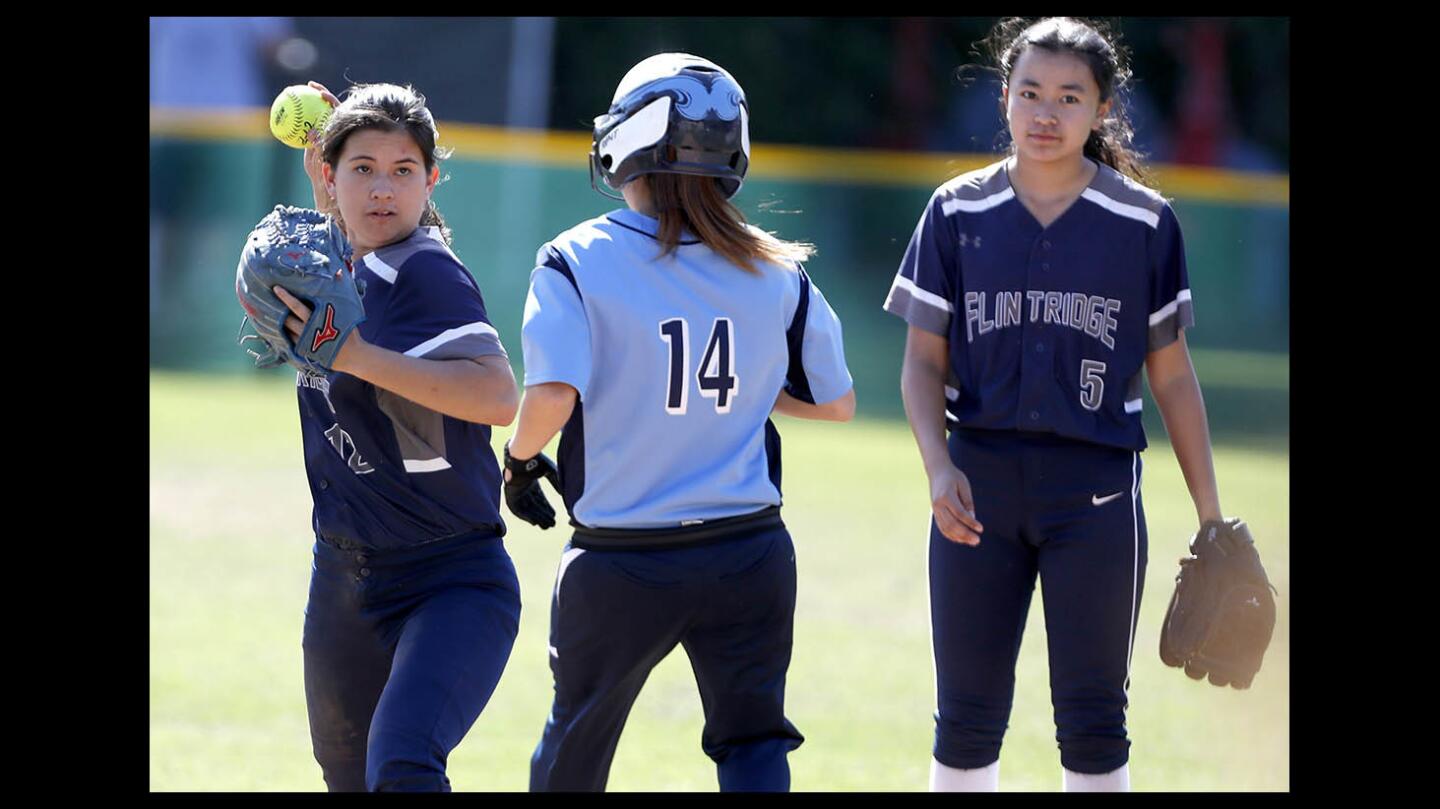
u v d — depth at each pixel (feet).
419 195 45.62
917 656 81.35
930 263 49.55
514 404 44.01
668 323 41.75
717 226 42.34
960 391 49.78
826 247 236.02
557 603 42.96
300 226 41.47
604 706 43.09
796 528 113.70
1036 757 64.95
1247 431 171.01
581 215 221.46
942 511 46.91
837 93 277.23
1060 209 48.37
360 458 44.06
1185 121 274.77
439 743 41.14
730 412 42.47
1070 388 48.11
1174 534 111.75
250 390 177.99
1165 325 48.73
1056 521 47.98
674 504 41.83
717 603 42.16
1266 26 271.49
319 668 46.24
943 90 278.05
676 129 41.52
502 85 231.71
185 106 225.35
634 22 265.75
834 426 168.35
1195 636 48.29
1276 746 65.82
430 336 43.45
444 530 44.52
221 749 62.18
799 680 76.13
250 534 105.29
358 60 231.71
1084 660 47.83
